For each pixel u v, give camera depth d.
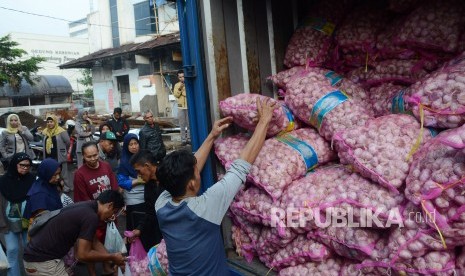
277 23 3.01
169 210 2.04
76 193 4.22
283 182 2.29
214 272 2.00
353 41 2.79
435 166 1.65
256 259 2.60
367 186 1.94
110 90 23.00
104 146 6.62
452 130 1.70
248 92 2.84
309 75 2.63
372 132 1.96
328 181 2.22
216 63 2.69
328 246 2.12
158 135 7.36
